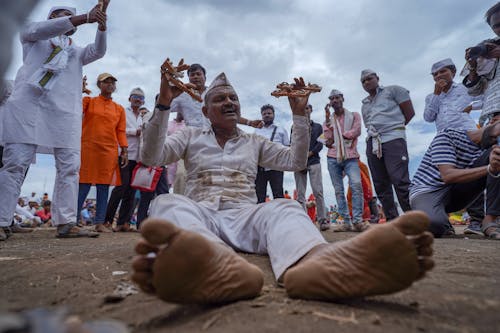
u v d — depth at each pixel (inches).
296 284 44.0
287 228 58.6
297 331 34.8
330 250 43.9
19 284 60.0
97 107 185.2
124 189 203.2
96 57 150.1
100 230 190.7
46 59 139.4
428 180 151.3
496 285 53.2
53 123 140.5
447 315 39.4
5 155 137.5
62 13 151.4
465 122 175.3
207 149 87.2
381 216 386.3
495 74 142.6
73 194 149.0
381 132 184.5
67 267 74.2
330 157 215.3
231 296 42.8
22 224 423.8
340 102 210.8
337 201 212.1
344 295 41.9
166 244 38.2
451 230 160.9
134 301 48.6
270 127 224.2
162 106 76.3
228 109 87.4
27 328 22.7
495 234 139.9
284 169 91.8
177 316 41.4
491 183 143.1
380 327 35.7
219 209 81.7
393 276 39.8
